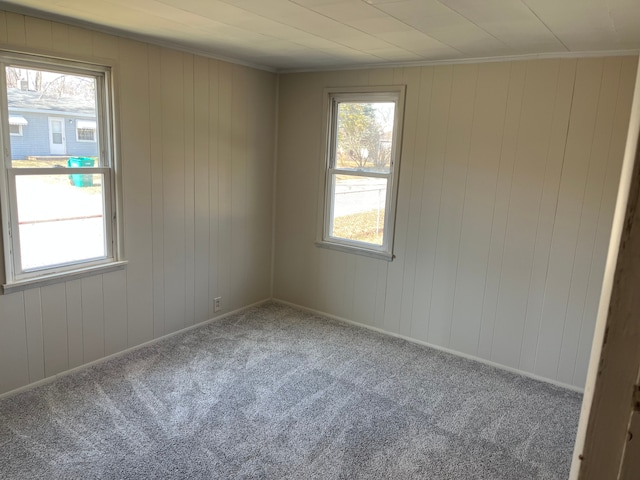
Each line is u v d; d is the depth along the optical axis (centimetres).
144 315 375
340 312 454
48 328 313
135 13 268
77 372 331
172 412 289
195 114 386
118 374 332
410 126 386
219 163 415
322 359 370
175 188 381
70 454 248
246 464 246
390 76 391
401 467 249
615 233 42
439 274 390
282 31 295
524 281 352
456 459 258
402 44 314
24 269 299
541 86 328
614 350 41
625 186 40
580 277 330
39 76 292
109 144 333
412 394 323
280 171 473
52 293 312
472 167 362
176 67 364
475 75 352
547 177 334
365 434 276
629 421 41
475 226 368
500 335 368
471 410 307
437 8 230
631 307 40
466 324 382
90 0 246
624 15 224
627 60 299
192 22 283
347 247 436
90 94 321
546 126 330
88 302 334
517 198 347
